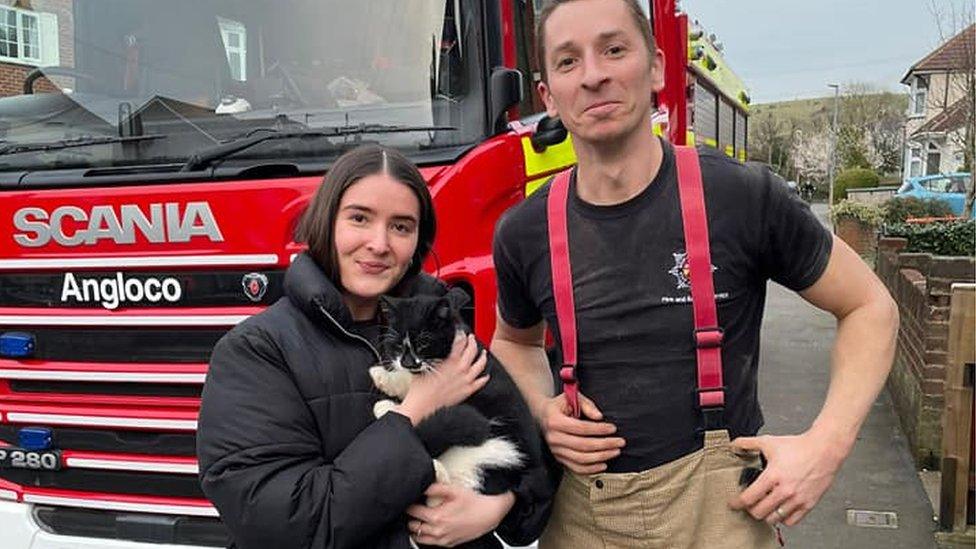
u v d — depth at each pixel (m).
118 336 3.21
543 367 2.62
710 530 2.17
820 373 8.70
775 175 2.26
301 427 2.07
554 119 3.40
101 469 3.29
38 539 3.34
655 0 5.27
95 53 3.79
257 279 3.03
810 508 2.14
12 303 3.34
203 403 2.11
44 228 3.22
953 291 4.66
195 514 3.18
